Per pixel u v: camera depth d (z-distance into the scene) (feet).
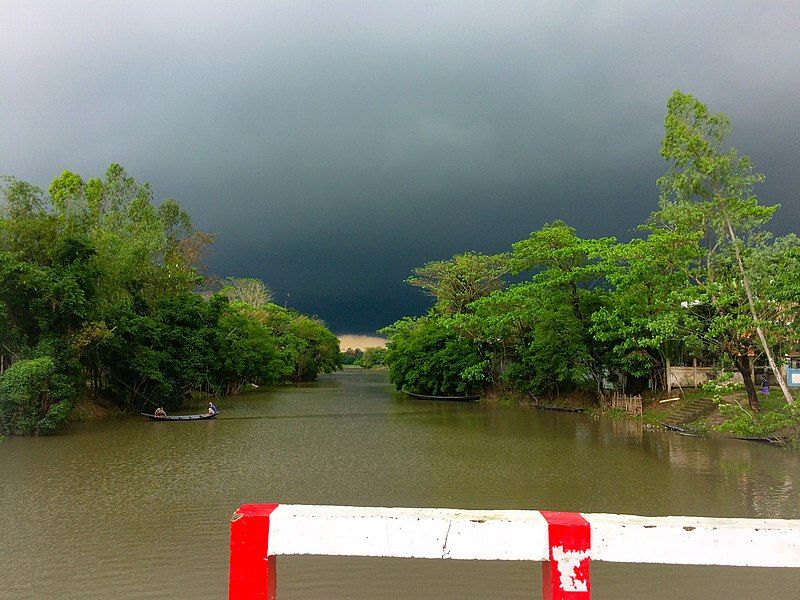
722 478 57.72
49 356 97.35
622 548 11.05
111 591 30.27
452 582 30.83
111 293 123.95
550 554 11.03
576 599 10.96
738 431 80.28
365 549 11.16
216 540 38.93
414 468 65.05
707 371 118.83
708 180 79.20
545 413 133.39
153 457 73.82
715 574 31.99
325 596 29.17
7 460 71.92
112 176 168.04
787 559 10.92
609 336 113.19
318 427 107.24
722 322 77.97
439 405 158.40
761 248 76.02
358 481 58.08
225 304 172.86
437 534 11.14
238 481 58.39
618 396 124.67
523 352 153.79
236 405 159.43
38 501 50.39
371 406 156.04
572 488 54.29
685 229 89.61
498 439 89.66
